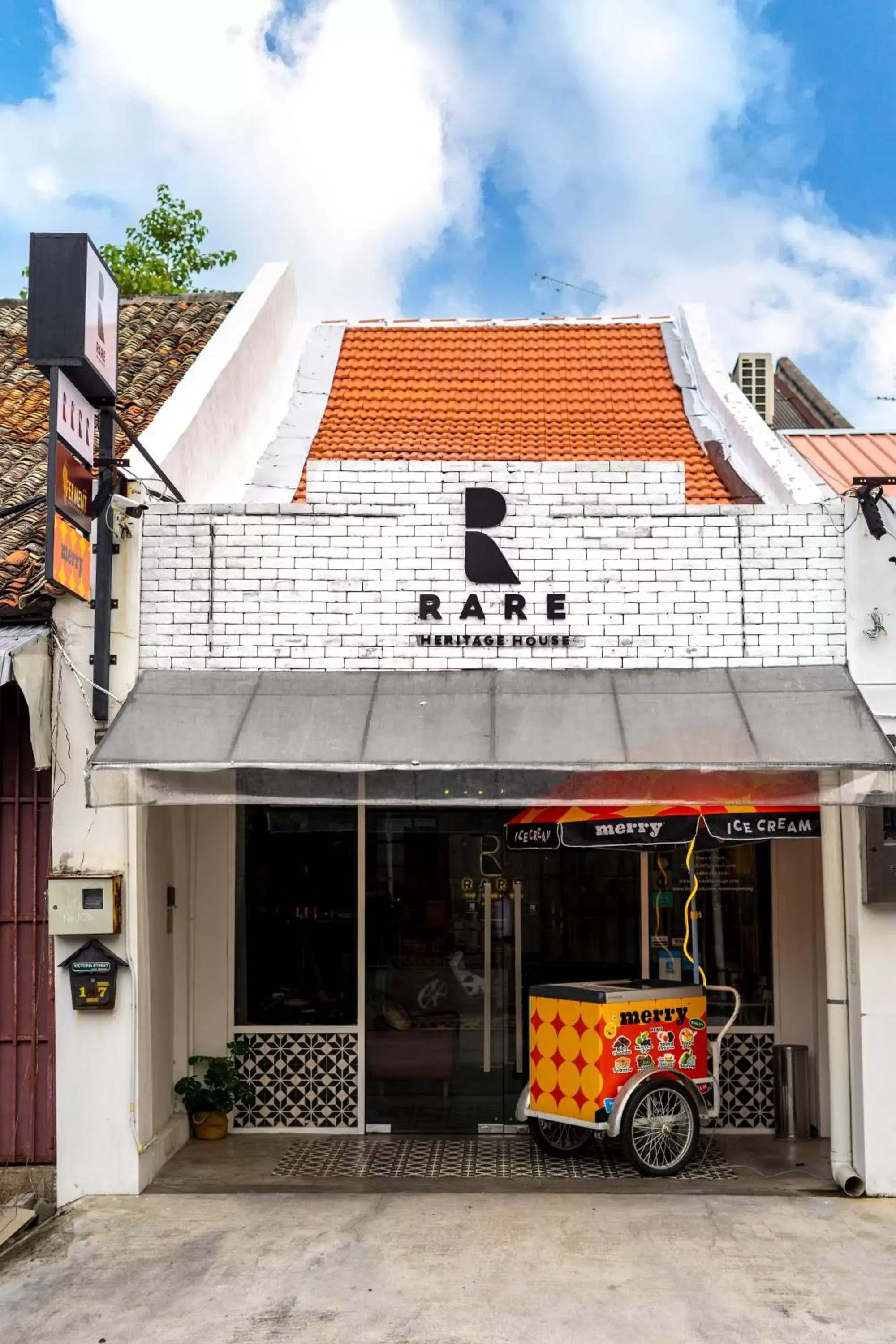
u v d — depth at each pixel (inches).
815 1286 272.4
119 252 832.3
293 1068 409.1
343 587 358.9
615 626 357.4
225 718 329.7
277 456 493.4
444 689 344.5
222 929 412.2
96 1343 250.7
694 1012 367.6
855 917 339.3
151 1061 355.9
